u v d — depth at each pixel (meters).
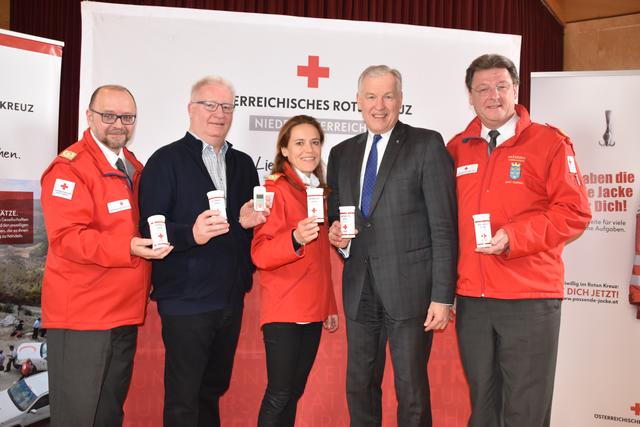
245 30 3.63
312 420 3.81
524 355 2.76
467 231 2.88
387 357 3.89
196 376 2.90
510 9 4.72
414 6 4.44
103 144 2.89
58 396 2.78
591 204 3.72
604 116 3.69
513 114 2.90
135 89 3.54
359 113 3.74
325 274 3.06
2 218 3.37
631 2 4.87
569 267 3.78
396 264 2.81
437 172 2.80
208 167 3.05
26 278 3.48
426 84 3.77
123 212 2.81
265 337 2.97
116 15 3.52
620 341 3.71
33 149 3.44
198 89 3.04
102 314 2.76
